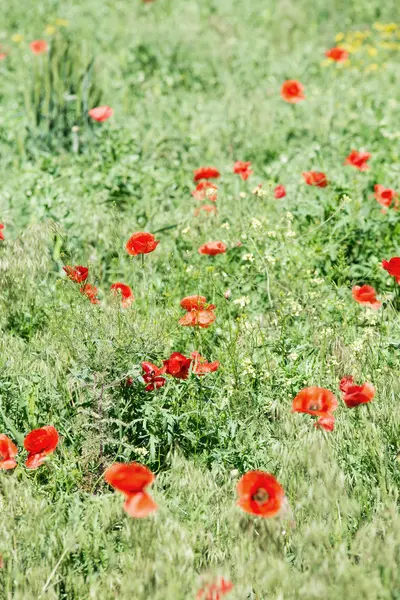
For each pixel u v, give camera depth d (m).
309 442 3.57
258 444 3.75
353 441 3.68
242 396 3.91
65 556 3.12
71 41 7.91
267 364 4.14
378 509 3.29
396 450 3.67
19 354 4.28
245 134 8.12
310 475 3.42
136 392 3.78
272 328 4.60
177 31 11.90
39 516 3.21
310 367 4.25
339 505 3.32
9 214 6.00
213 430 3.79
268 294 4.85
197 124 8.54
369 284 5.38
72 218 5.80
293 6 13.38
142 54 10.71
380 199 5.58
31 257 4.98
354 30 12.65
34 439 3.33
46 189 6.14
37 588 3.00
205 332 4.58
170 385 3.86
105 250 5.60
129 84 9.62
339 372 4.25
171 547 3.04
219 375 4.12
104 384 3.68
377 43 11.88
